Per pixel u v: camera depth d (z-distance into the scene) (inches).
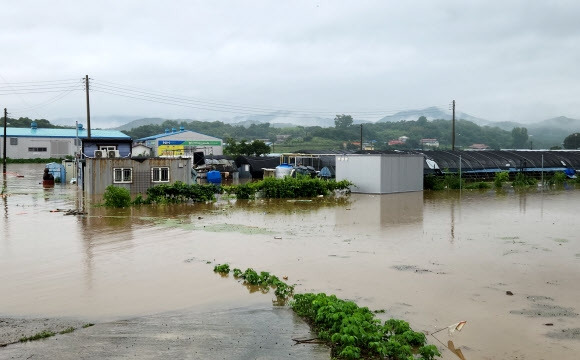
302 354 329.1
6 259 580.7
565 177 1945.1
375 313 404.8
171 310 413.7
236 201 1216.8
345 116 7682.1
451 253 622.5
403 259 589.0
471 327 376.8
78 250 630.5
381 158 1419.8
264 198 1286.9
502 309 415.5
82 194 1328.7
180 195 1182.3
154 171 1384.1
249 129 7381.9
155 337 355.6
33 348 334.6
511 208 1104.8
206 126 7091.5
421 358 316.2
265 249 641.6
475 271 535.2
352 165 1469.0
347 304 383.2
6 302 430.9
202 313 407.2
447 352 334.6
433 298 442.9
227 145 3447.3
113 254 609.3
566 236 745.6
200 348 336.8
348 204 1166.3
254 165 2048.5
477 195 1423.5
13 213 964.0
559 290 467.8
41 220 874.8
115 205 1068.5
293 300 438.9
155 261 575.5
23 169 2346.2
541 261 581.3
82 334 360.2
